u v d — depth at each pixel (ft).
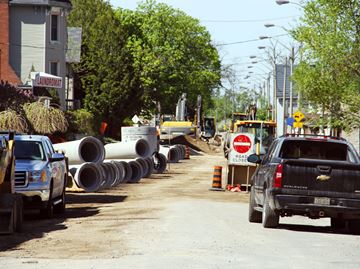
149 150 333.21
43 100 392.47
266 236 124.57
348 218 133.08
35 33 483.92
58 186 173.37
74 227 141.79
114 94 595.47
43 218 165.99
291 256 101.24
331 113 277.03
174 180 322.55
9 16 480.23
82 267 89.25
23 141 170.71
